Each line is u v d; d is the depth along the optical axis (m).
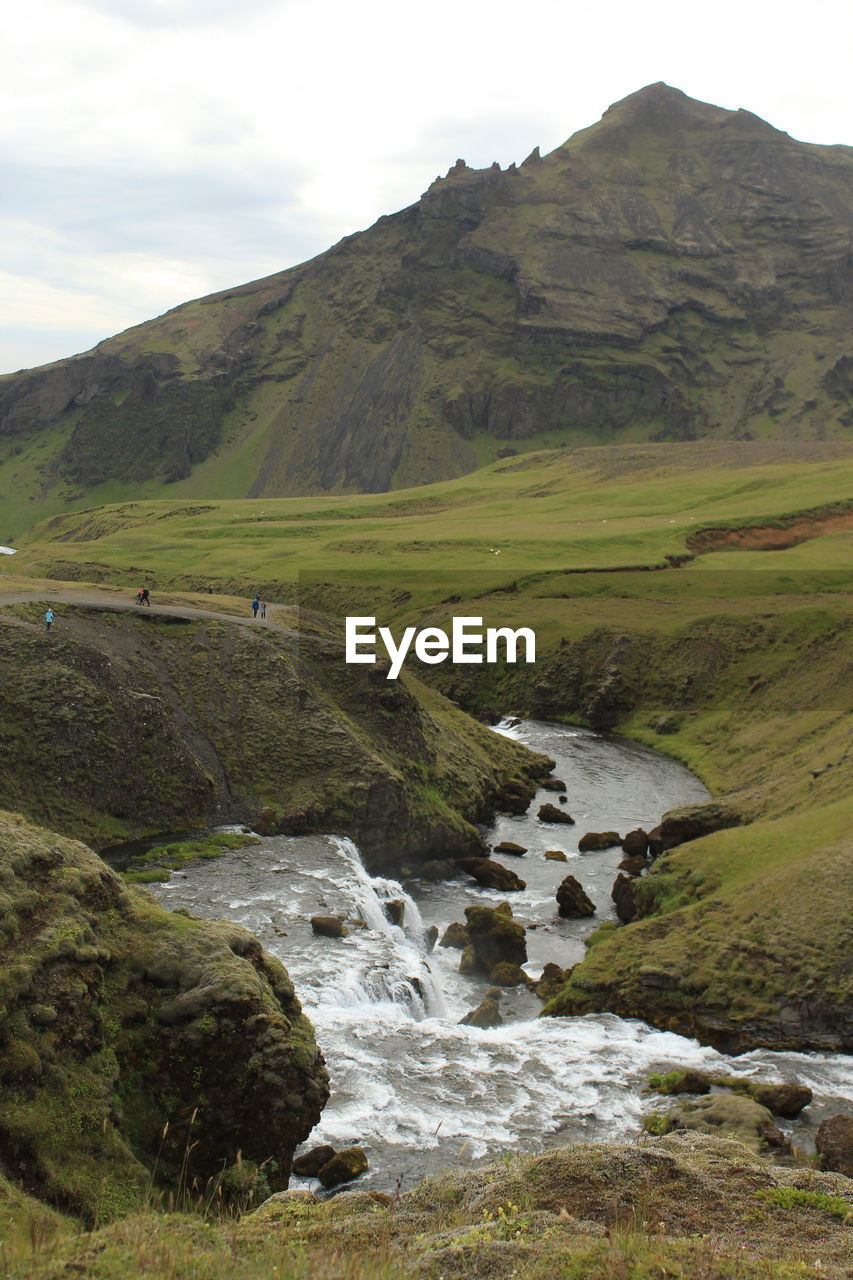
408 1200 19.06
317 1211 19.39
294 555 185.12
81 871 31.52
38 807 62.47
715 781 89.50
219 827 67.94
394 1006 46.88
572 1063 42.19
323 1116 36.66
